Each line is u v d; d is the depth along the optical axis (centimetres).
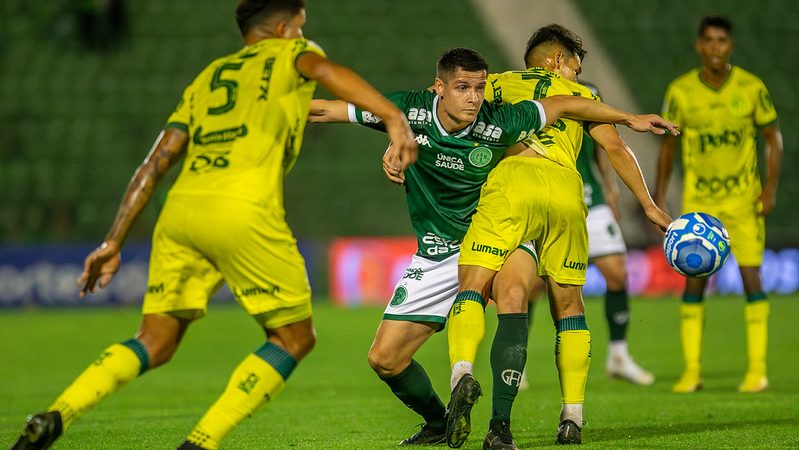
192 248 1411
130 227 1455
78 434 2042
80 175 7031
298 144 1448
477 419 2206
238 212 1367
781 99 7800
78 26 7919
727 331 4503
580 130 1831
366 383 3100
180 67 7812
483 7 8288
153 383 3178
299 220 6881
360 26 8131
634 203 6594
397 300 1823
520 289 1675
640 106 7831
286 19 1502
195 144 1442
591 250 3002
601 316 5122
